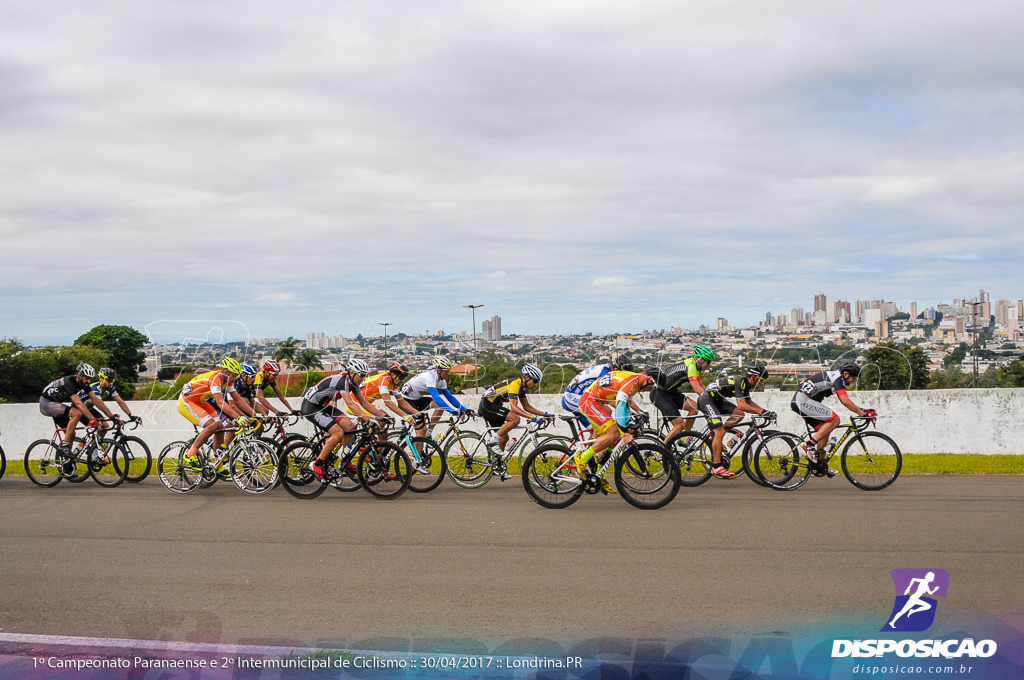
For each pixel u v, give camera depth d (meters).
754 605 4.96
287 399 12.90
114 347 31.58
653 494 8.22
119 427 10.38
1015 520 7.23
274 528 7.42
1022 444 11.47
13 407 13.39
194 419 9.66
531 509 8.21
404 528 7.34
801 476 10.01
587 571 5.75
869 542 6.46
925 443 11.71
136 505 8.79
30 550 6.64
